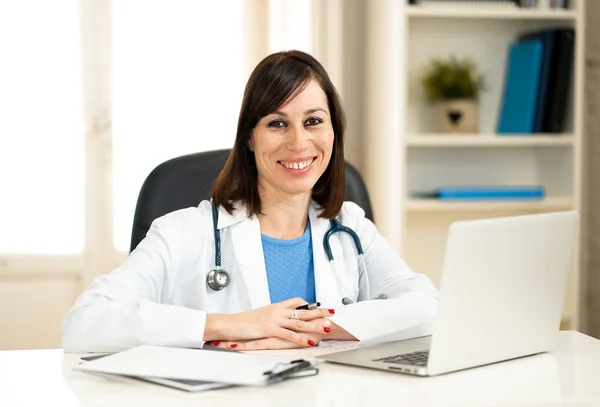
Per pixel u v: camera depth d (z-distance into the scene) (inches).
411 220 137.9
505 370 58.2
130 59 145.0
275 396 50.9
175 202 85.2
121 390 52.7
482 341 58.2
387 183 131.5
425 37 135.4
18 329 144.3
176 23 145.9
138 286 71.8
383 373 56.8
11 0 142.1
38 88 143.3
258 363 55.4
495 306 58.3
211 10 146.6
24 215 143.9
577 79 129.9
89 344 64.4
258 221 78.3
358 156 149.9
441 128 132.3
